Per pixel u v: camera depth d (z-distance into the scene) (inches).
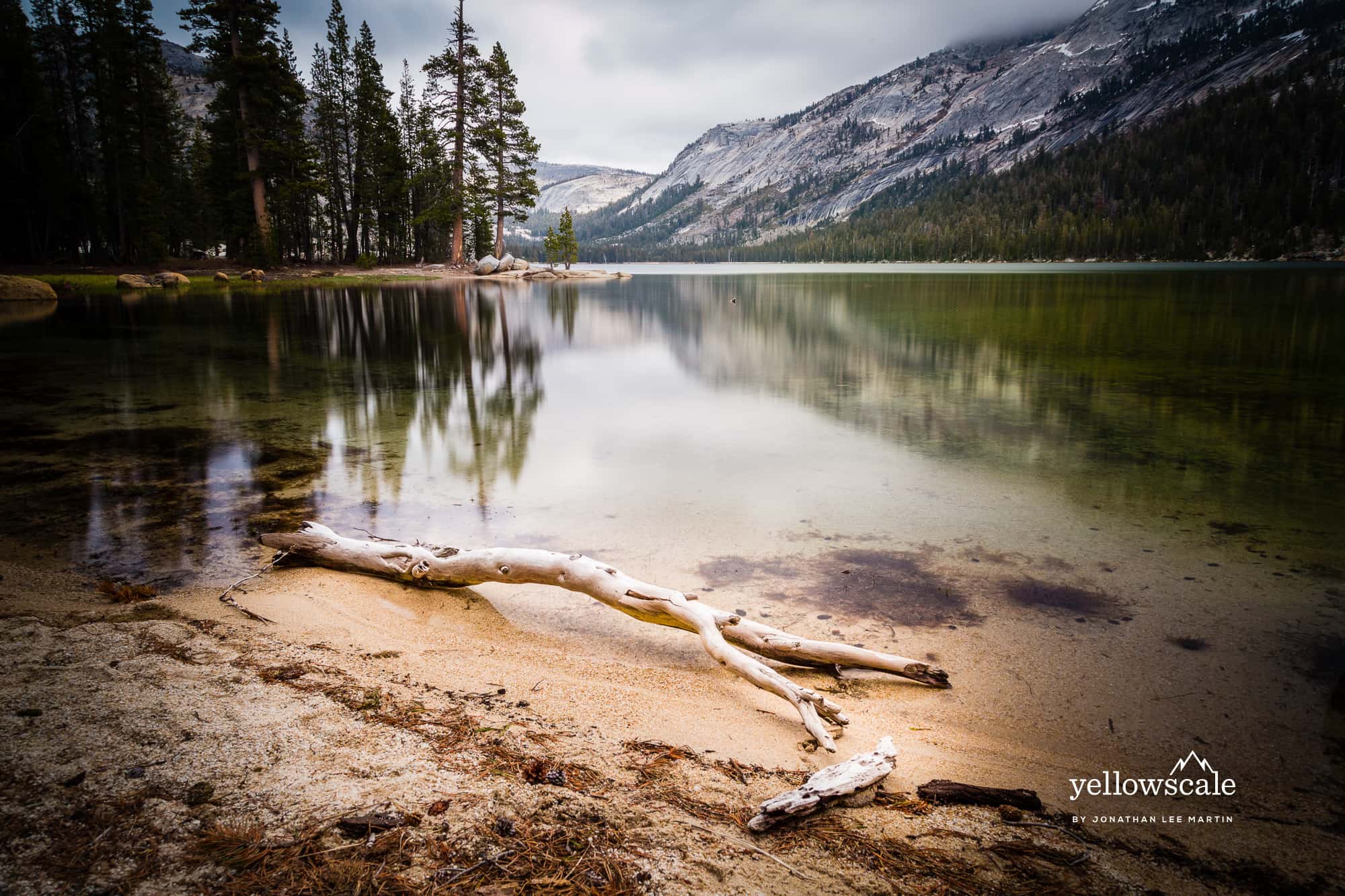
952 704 132.6
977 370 547.2
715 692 136.9
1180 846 93.2
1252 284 1840.6
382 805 90.0
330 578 188.5
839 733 122.3
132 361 569.0
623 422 378.6
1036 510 242.5
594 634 163.0
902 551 207.5
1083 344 701.3
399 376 526.0
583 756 108.0
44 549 200.4
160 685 120.9
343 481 273.3
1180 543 212.2
